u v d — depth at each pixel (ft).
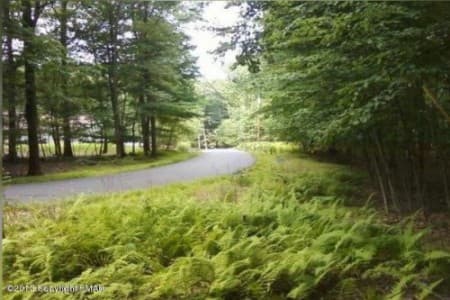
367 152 32.86
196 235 18.29
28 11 44.57
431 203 28.84
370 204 29.86
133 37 68.59
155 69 68.39
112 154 74.84
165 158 72.33
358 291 14.47
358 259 15.38
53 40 44.42
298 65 23.32
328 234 16.74
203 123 144.56
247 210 21.59
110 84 67.87
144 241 17.97
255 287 13.79
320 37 19.58
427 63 16.89
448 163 28.30
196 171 51.44
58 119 62.69
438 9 15.53
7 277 15.19
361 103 20.16
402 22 16.53
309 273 14.56
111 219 19.99
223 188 32.71
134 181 41.34
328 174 41.19
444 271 15.06
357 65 19.04
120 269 14.75
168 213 21.56
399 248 16.97
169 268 15.08
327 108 23.31
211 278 14.34
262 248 16.15
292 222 20.33
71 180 43.04
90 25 64.54
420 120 23.75
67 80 53.26
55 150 68.85
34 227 20.58
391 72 17.22
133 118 73.46
